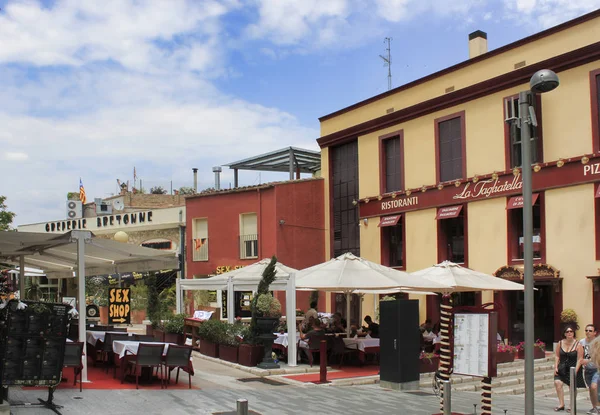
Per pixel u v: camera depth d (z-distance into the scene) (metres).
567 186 18.14
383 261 24.34
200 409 9.88
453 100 21.62
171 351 11.97
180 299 20.58
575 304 17.77
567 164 18.16
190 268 29.83
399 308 12.95
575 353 11.21
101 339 14.11
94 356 14.46
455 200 21.45
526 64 19.50
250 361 15.27
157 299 21.70
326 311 26.58
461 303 21.12
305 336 15.84
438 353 16.47
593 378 9.91
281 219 26.52
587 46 17.69
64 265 16.94
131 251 13.40
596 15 17.70
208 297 28.67
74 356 11.00
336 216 27.31
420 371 14.73
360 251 25.55
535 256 19.09
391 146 24.61
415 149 23.23
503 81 19.95
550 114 18.77
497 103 20.28
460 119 21.55
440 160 22.30
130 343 12.38
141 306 29.97
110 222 34.44
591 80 17.78
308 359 16.34
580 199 17.83
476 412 10.80
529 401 7.86
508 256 19.66
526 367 7.93
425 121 22.88
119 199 42.53
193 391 11.70
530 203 8.12
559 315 18.11
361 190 25.64
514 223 19.72
